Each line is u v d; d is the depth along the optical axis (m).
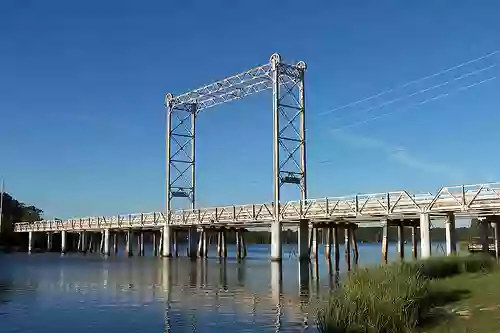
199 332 15.96
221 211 52.38
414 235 41.94
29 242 89.00
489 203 30.28
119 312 19.78
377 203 36.47
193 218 56.41
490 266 25.20
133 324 17.39
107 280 32.75
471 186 31.14
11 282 31.36
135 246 112.69
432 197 33.19
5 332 16.44
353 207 38.06
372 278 17.98
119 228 69.38
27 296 24.56
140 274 37.41
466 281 20.84
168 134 62.53
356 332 12.55
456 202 31.78
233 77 53.00
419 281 17.48
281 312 19.25
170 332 16.11
